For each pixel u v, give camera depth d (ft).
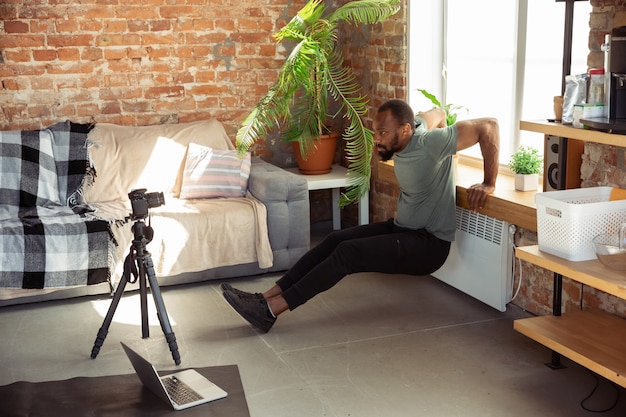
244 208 15.76
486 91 15.23
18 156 15.98
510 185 14.02
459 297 14.66
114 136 17.33
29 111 17.83
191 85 18.88
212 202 16.35
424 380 11.23
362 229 14.03
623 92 9.84
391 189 17.54
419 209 13.48
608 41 9.96
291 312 14.11
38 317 14.16
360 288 15.30
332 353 12.27
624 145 9.34
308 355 12.22
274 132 19.76
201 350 12.53
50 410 10.47
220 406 10.52
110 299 15.06
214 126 18.13
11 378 11.64
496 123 13.33
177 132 17.69
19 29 17.44
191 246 15.31
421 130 13.33
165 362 12.12
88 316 14.17
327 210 20.40
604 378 11.16
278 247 16.17
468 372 11.46
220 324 13.65
